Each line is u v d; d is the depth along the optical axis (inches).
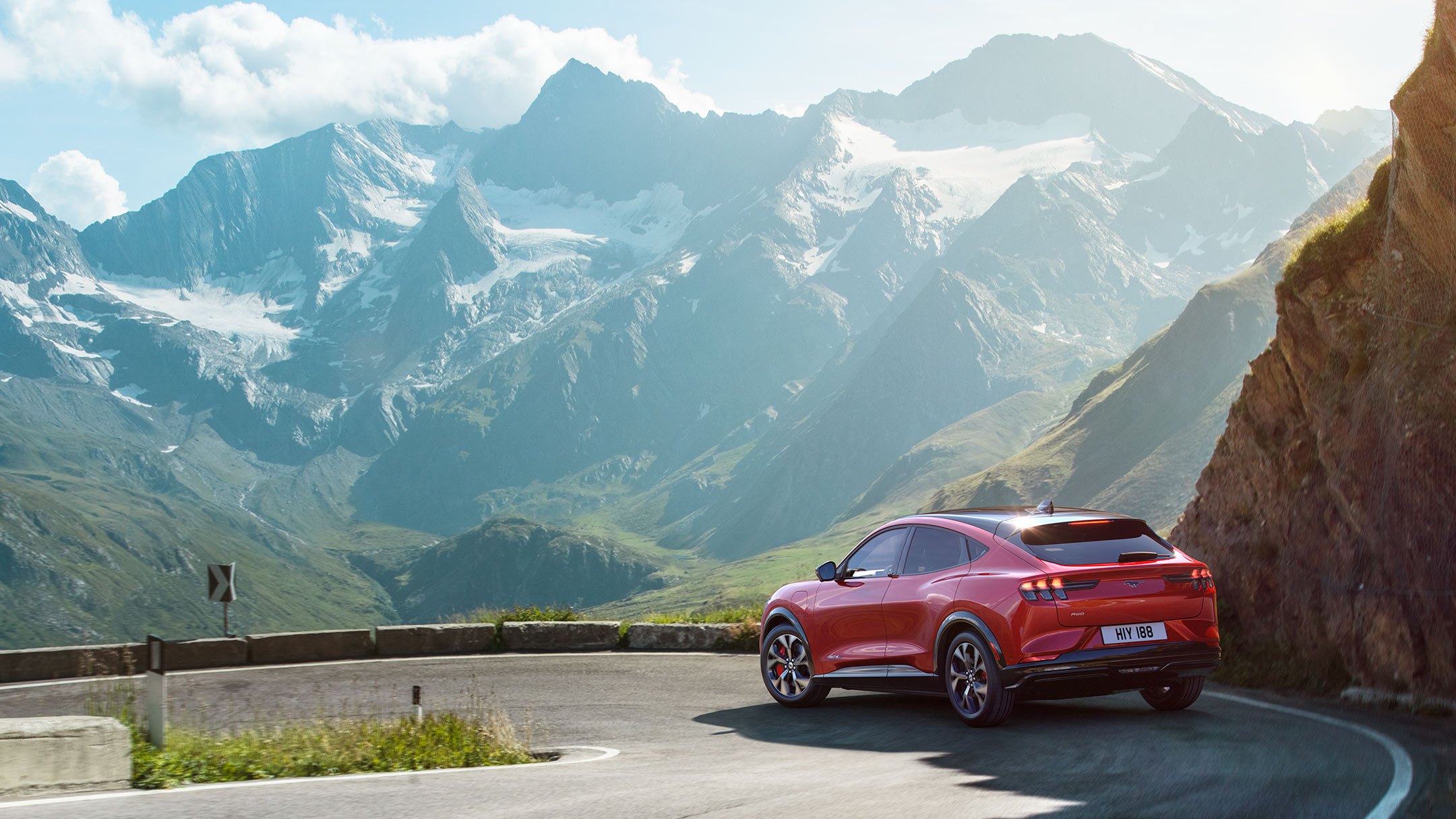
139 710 449.4
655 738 402.6
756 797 267.7
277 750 347.9
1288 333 570.9
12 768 276.7
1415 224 476.4
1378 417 473.1
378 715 464.1
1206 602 382.3
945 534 418.0
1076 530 392.2
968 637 386.3
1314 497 516.4
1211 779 282.8
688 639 714.8
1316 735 355.9
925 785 281.9
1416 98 467.2
